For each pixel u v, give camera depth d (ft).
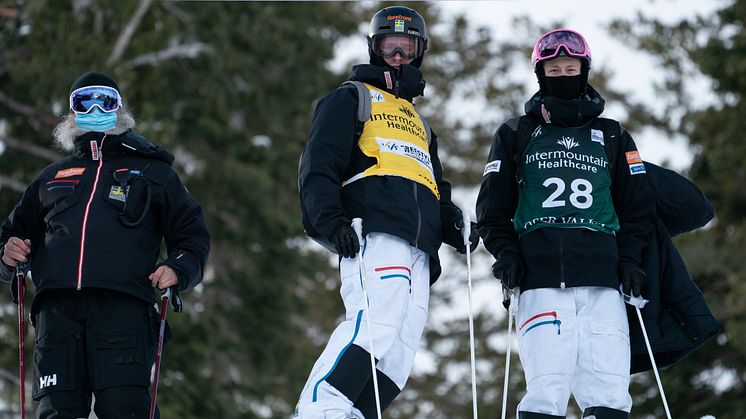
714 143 170.09
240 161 172.55
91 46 143.95
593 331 50.75
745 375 163.73
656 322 52.31
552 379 50.26
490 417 202.08
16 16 151.74
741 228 165.17
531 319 51.29
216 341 163.63
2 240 52.06
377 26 53.42
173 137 163.73
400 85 52.80
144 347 49.80
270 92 187.83
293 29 185.68
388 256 49.55
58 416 48.47
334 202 49.21
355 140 51.49
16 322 144.15
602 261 51.31
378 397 46.47
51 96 144.15
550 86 53.78
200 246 51.93
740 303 150.61
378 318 48.85
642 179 53.31
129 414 48.62
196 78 175.63
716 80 172.14
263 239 173.17
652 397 163.94
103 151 52.29
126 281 49.78
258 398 166.09
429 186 51.31
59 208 50.80
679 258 53.31
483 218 53.21
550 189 52.11
